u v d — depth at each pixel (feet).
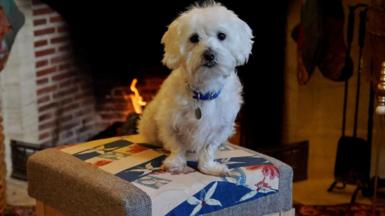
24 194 9.27
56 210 5.79
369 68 8.54
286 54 9.83
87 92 11.84
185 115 5.41
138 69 11.47
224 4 9.60
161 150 6.03
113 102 11.94
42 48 10.41
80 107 11.69
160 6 10.37
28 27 9.95
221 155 5.97
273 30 9.73
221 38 5.20
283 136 10.19
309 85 9.84
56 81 10.88
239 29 5.32
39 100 10.49
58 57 10.86
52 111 10.87
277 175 5.68
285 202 5.83
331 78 9.24
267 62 9.87
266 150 9.34
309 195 9.24
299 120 9.99
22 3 9.70
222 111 5.41
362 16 8.55
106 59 11.62
